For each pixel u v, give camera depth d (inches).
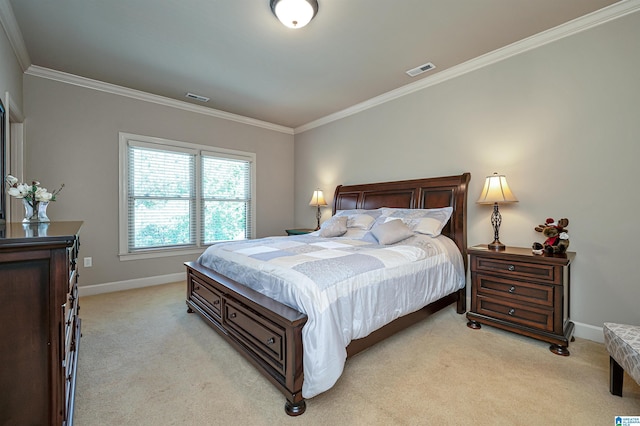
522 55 104.7
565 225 88.8
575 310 94.0
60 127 126.5
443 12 86.5
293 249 95.4
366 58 113.1
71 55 110.0
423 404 60.9
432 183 127.7
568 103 95.0
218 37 98.5
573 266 94.3
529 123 103.4
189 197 165.0
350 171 171.0
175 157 160.1
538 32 97.6
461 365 75.7
